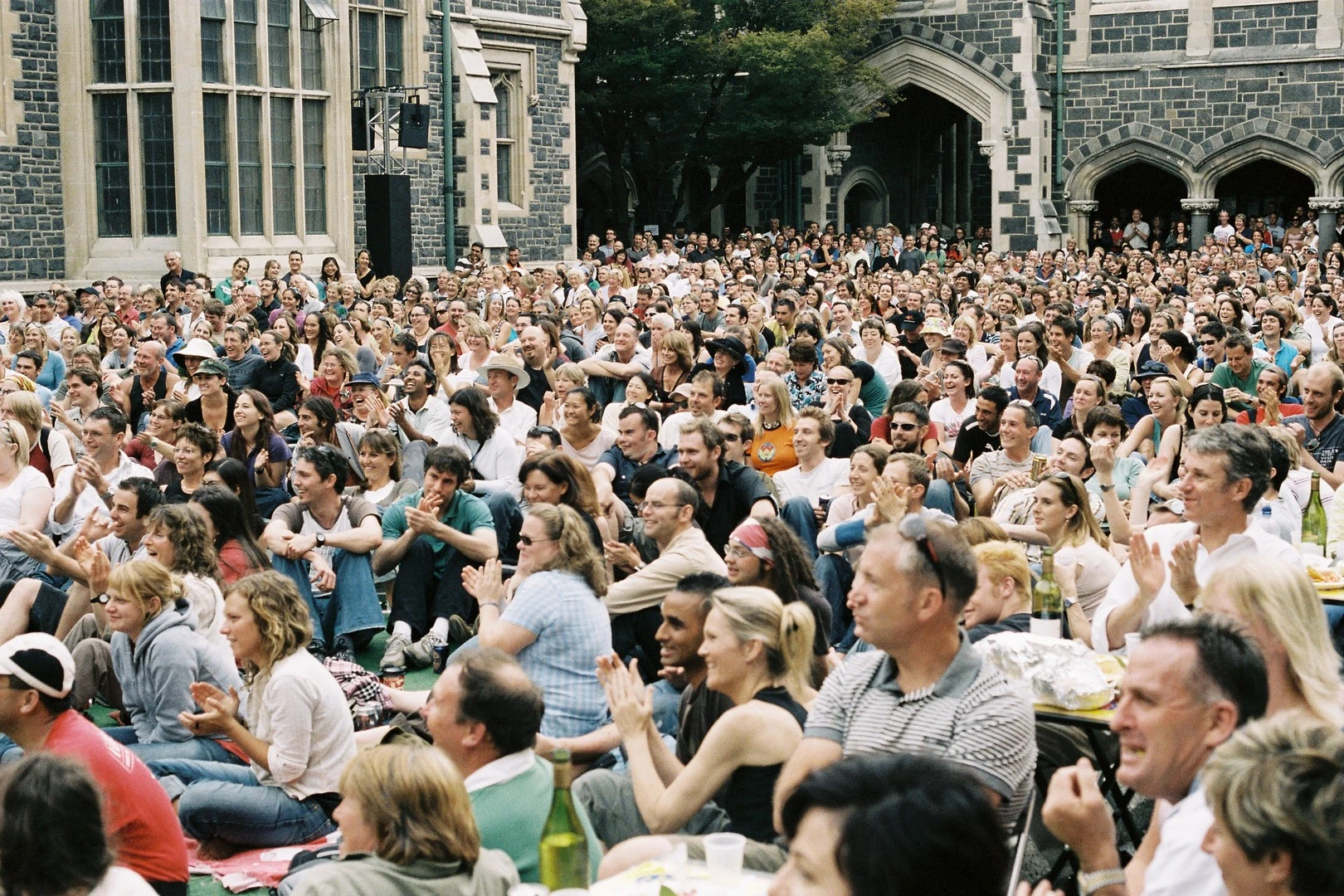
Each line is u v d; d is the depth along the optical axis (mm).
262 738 7008
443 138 30547
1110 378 13609
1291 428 10148
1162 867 3961
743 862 5035
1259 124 39750
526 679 5438
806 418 10852
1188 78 40500
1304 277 26266
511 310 19672
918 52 41781
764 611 5617
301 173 26969
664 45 36719
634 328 14758
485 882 4656
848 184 44094
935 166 47125
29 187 25141
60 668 5809
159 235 25547
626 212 38406
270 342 15031
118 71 25438
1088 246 42469
